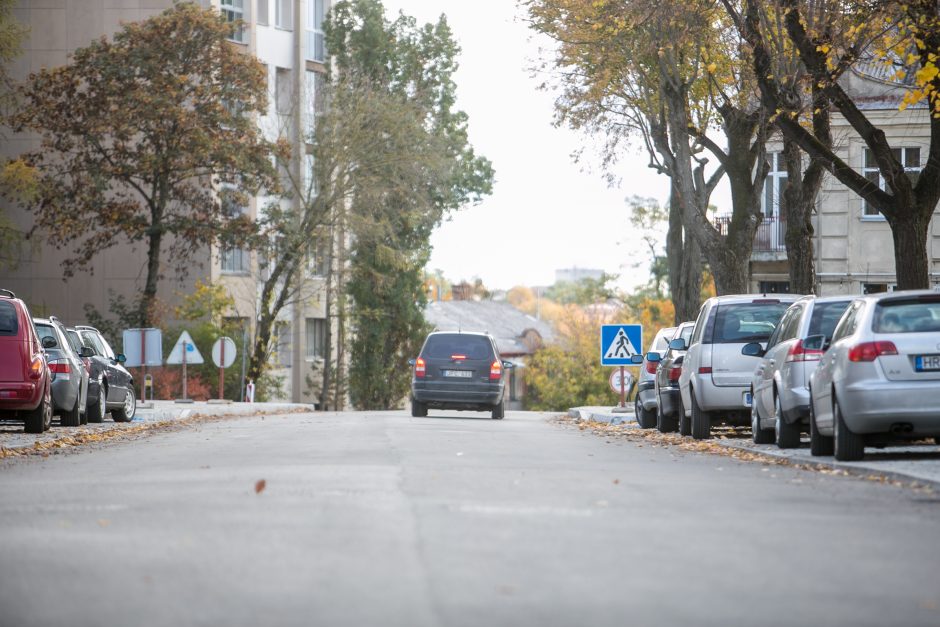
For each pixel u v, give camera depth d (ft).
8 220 238.89
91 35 304.30
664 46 155.94
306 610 29.35
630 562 36.65
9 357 111.86
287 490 56.54
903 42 109.19
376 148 274.16
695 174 187.21
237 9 313.53
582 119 176.86
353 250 289.53
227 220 257.96
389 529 42.98
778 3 118.01
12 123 251.60
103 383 143.13
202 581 33.17
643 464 77.25
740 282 170.60
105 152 253.03
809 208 153.58
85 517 47.42
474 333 170.81
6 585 32.78
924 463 72.02
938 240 225.56
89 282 304.91
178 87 246.27
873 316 73.20
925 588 33.30
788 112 122.83
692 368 106.73
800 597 31.65
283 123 281.13
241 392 248.93
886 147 116.57
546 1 166.30
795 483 63.16
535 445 97.86
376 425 132.98
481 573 34.53
